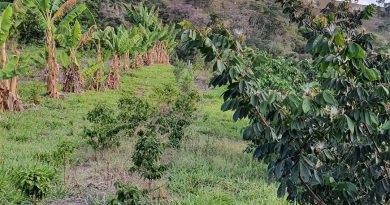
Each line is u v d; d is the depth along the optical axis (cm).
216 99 2133
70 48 1861
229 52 310
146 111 1038
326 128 323
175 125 996
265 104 306
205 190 702
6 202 584
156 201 647
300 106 295
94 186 716
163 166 679
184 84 2081
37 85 1938
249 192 718
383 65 354
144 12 2923
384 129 325
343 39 278
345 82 329
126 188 478
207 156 966
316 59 316
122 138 1071
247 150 840
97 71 2030
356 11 449
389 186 345
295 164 311
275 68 1269
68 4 1673
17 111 1437
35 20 2022
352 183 339
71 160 855
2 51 1446
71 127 1238
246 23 3838
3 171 693
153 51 3341
